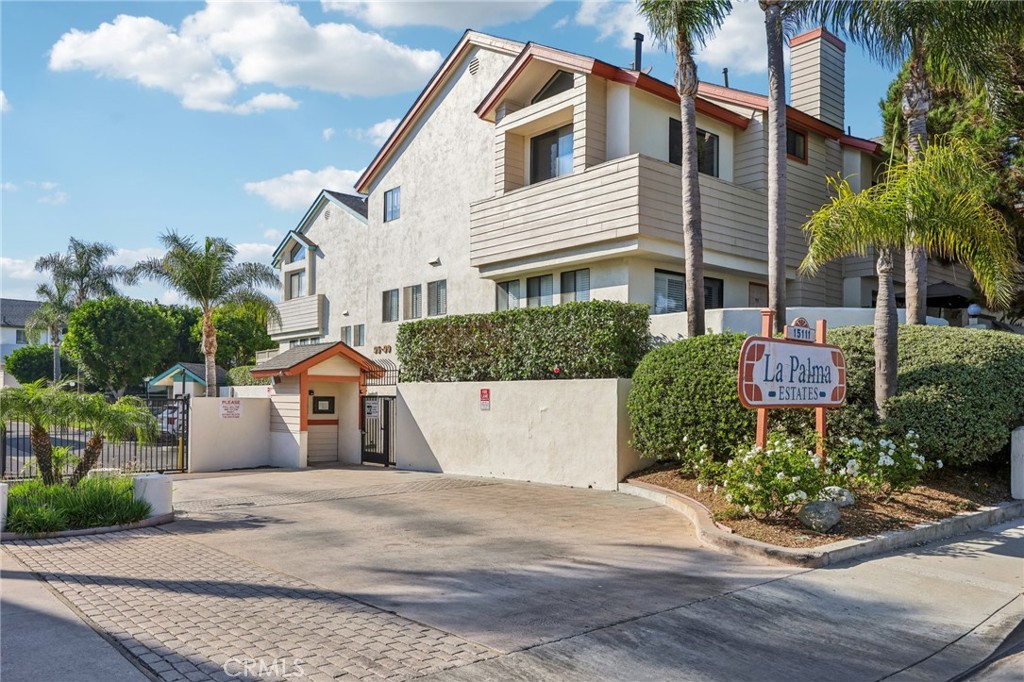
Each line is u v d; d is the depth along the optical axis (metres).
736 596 6.59
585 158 16.69
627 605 6.32
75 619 5.86
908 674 5.11
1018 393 10.55
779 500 8.82
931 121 16.81
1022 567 7.61
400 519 10.55
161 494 10.55
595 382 13.75
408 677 4.77
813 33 21.11
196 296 27.64
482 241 19.02
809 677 5.00
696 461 11.17
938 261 20.05
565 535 9.26
